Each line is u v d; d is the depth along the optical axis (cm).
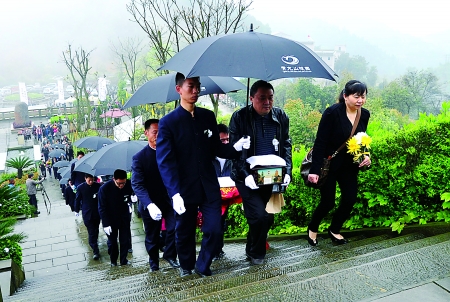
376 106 3125
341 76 5138
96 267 618
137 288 341
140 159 402
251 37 299
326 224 470
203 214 323
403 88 4331
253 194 352
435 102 4622
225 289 258
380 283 228
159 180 411
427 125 396
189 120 314
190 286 307
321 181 378
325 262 321
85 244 814
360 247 353
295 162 536
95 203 692
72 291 395
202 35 788
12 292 478
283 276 261
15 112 5191
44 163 2709
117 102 4141
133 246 754
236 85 487
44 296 393
